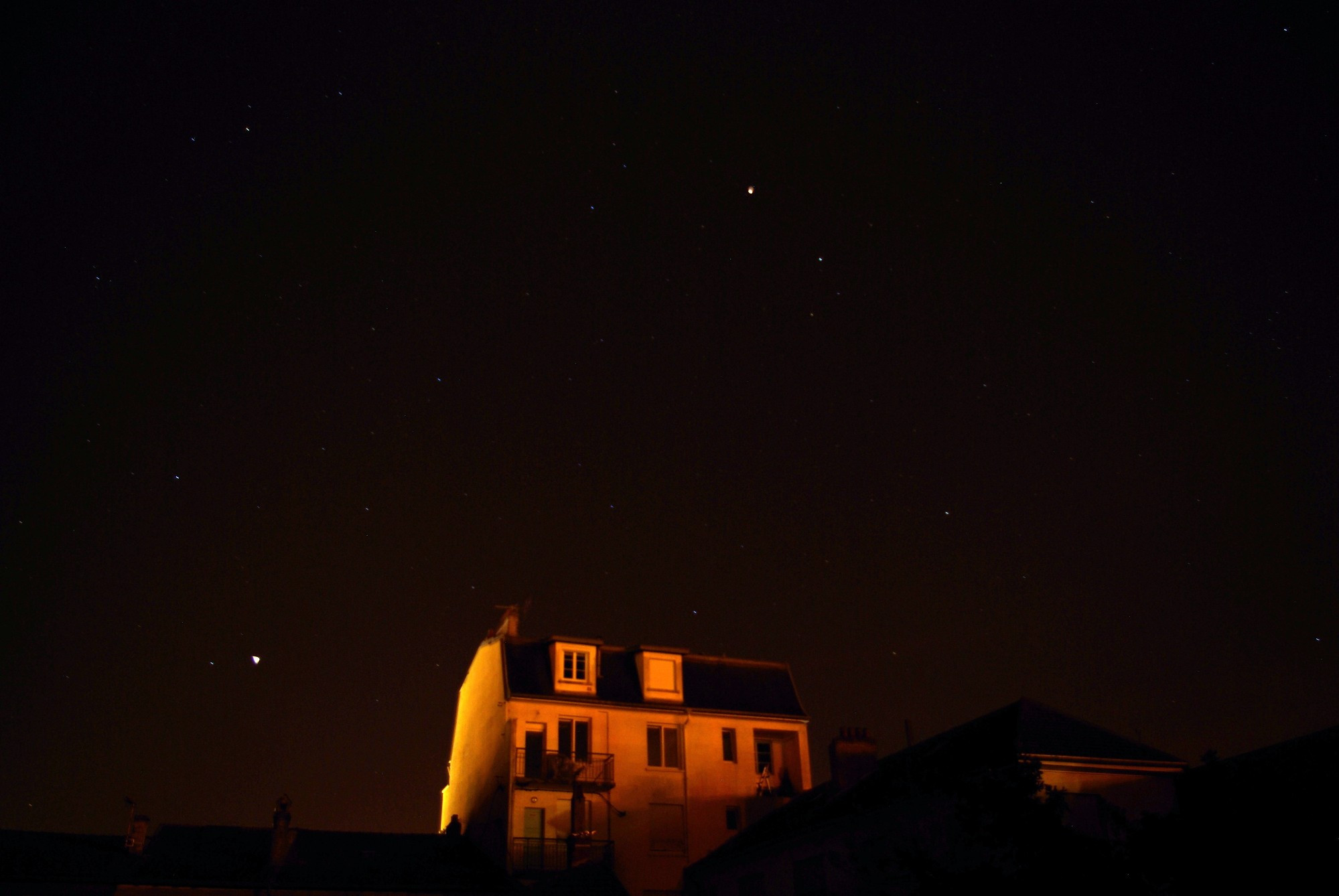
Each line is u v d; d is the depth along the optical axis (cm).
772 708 3947
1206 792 1301
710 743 3766
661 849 3519
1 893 2478
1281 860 1200
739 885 2797
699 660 4050
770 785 3778
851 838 2289
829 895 2359
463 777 4050
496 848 3397
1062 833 1335
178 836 3045
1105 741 2130
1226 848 1224
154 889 2614
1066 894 1280
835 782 2784
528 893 2762
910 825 2100
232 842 3050
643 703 3750
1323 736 1964
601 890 2517
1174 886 1275
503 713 3641
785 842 2542
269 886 2716
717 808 3650
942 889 1371
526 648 3831
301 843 3128
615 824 3494
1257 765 1360
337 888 2800
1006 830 1369
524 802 3425
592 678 3775
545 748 3569
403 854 3195
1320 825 1232
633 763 3631
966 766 2081
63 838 2883
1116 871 1293
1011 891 1318
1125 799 1998
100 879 2584
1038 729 2127
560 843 3397
